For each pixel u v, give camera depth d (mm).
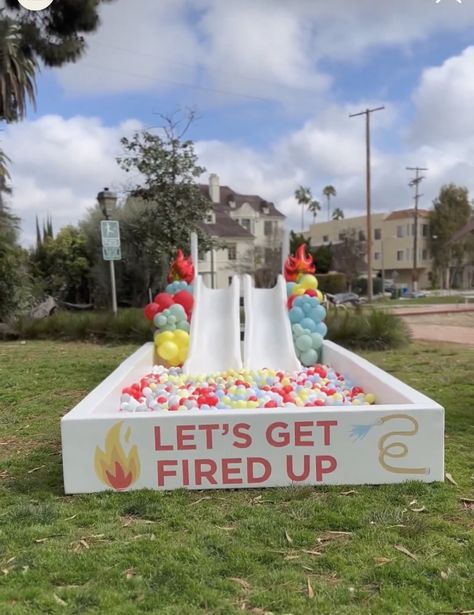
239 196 52031
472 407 6039
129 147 16266
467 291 52781
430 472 3832
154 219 17141
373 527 3158
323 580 2627
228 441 3785
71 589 2547
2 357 10500
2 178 17219
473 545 2930
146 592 2527
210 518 3334
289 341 7949
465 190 62031
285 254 9508
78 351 11281
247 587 2568
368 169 34938
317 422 3785
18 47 16469
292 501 3566
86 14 18125
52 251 29750
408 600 2447
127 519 3355
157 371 7547
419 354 10242
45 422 5836
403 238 63875
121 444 3775
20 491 3889
